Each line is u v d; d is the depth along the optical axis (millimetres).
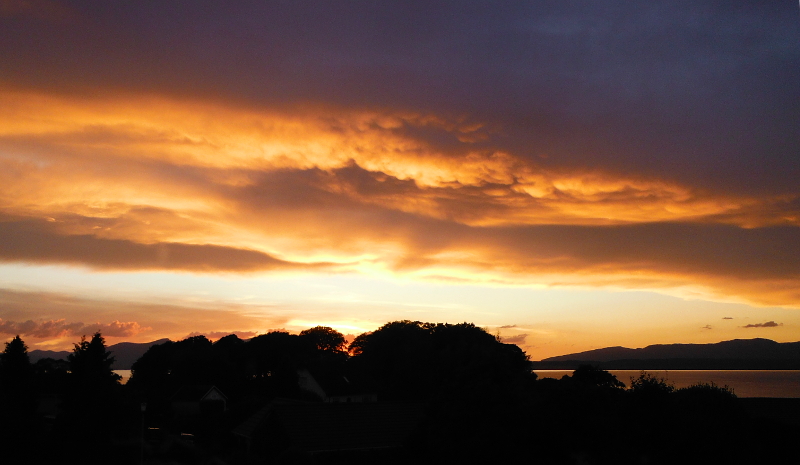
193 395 70938
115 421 41750
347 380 76812
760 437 26703
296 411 35469
